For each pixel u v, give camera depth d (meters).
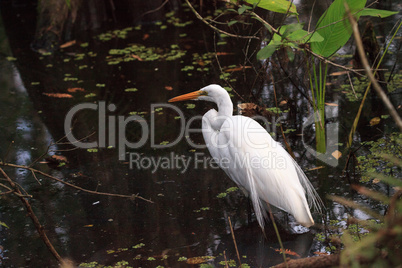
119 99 12.93
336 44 8.56
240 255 7.17
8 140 11.24
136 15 18.48
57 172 9.91
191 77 13.74
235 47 15.27
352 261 4.03
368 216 7.69
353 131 9.20
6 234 8.04
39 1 17.34
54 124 11.90
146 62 15.08
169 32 17.36
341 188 8.55
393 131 10.14
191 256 7.20
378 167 9.01
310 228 7.65
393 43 14.06
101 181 9.52
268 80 12.90
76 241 7.75
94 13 18.39
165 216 8.30
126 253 7.37
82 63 15.47
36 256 7.44
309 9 13.08
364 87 12.05
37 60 15.98
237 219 8.07
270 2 8.55
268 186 7.62
